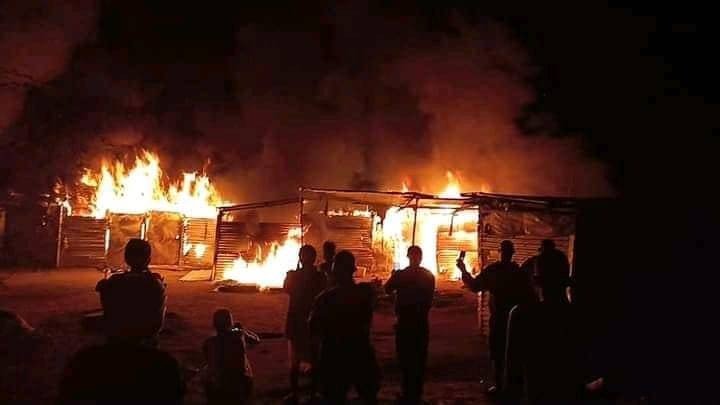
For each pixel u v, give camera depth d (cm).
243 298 1823
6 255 2475
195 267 2525
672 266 1103
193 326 1405
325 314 673
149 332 552
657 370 952
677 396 855
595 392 847
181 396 355
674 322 1066
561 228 1318
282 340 1271
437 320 1568
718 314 1062
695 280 1090
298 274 821
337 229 2231
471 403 850
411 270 812
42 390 890
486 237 1381
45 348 1112
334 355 669
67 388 346
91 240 2514
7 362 1027
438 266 2419
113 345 355
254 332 1327
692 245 1109
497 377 851
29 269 2406
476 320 1566
